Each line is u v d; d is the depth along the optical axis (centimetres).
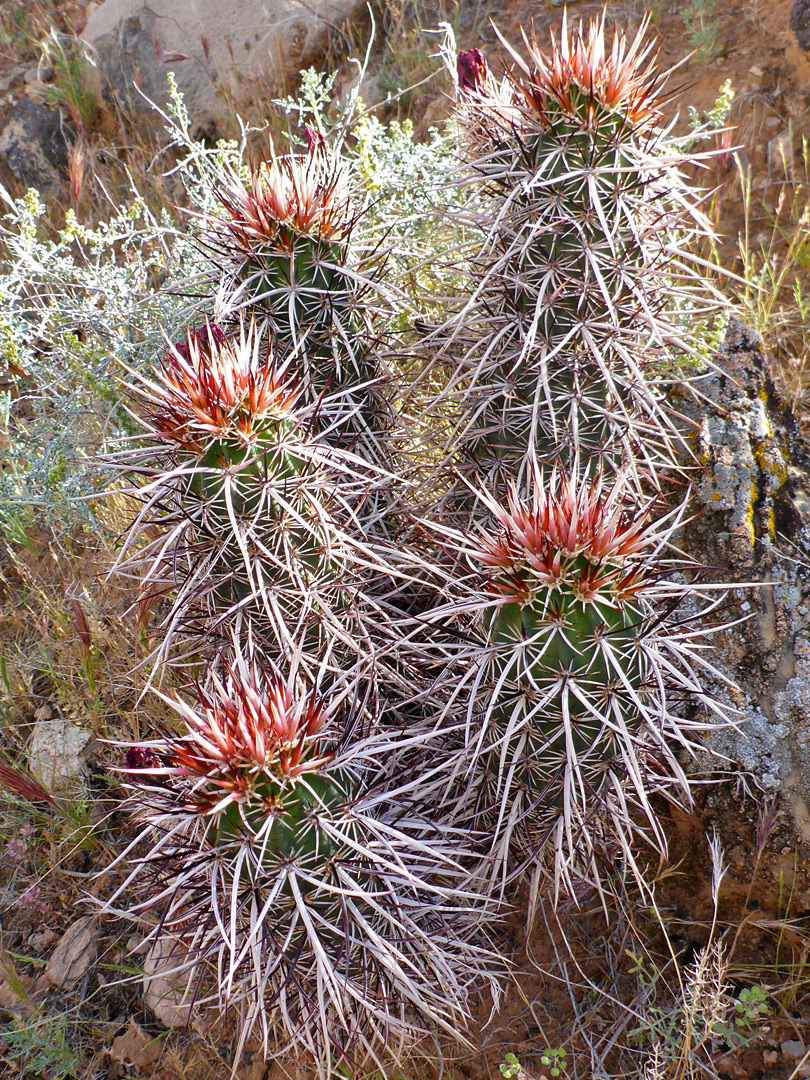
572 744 53
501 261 61
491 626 54
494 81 70
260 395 55
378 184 78
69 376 86
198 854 52
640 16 113
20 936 69
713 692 64
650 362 64
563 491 54
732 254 91
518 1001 64
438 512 67
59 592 83
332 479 60
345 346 65
